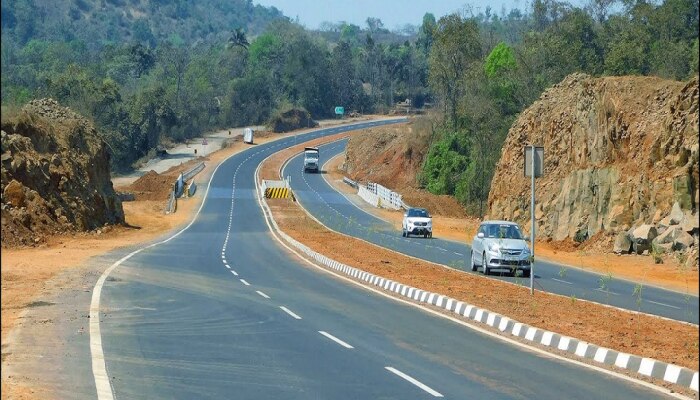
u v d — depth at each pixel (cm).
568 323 2142
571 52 10631
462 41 12088
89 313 2266
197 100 19500
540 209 6316
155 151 15188
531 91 10788
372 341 1880
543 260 4697
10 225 4784
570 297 2798
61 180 5612
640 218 4959
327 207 9631
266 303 2547
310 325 2116
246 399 1297
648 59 9175
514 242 3597
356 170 13988
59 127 6091
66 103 13262
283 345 1811
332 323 2155
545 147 6750
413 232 6344
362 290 2972
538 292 2923
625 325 2147
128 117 14175
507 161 7350
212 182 11825
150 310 2345
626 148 5316
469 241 6016
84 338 1873
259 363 1603
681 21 9125
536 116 7206
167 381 1432
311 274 3559
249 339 1888
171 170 13450
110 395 1321
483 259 3616
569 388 1399
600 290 3117
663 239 4488
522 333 1967
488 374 1517
